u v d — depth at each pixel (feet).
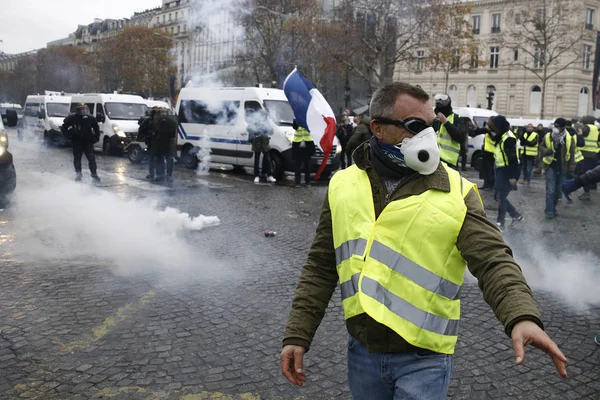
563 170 33.04
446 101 23.97
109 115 68.85
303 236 26.58
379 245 6.43
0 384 11.86
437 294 6.28
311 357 13.44
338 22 105.91
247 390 11.80
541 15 138.51
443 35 105.40
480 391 11.87
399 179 6.67
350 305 6.60
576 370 12.87
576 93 158.30
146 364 12.88
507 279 5.73
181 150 57.36
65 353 13.38
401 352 6.38
